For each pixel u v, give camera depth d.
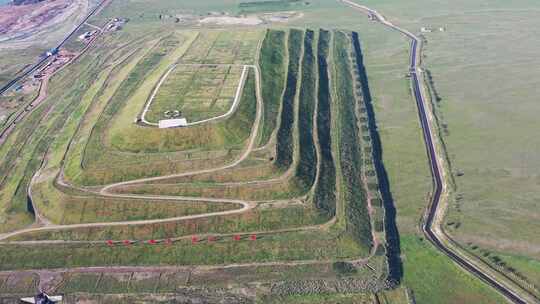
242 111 124.19
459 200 102.06
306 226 95.31
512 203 100.38
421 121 133.38
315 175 108.25
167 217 97.69
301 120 127.56
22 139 132.50
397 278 85.50
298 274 86.25
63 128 133.75
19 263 91.31
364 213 99.44
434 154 118.94
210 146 113.19
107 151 113.62
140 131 115.69
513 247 89.88
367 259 88.50
